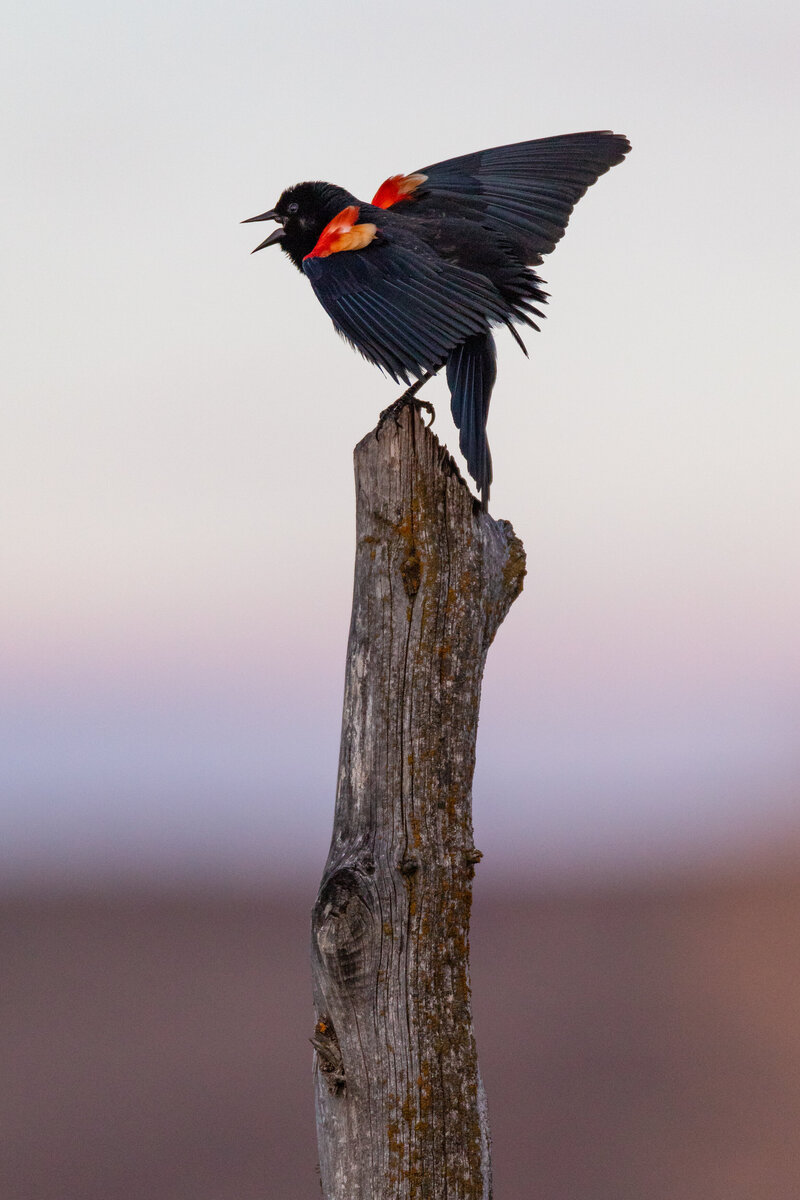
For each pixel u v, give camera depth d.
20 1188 14.38
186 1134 16.16
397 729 5.59
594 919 30.23
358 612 5.76
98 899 34.28
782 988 23.09
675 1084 17.97
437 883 5.49
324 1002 5.45
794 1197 13.84
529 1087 17.78
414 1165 5.34
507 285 7.32
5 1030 21.41
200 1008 22.81
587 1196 13.84
